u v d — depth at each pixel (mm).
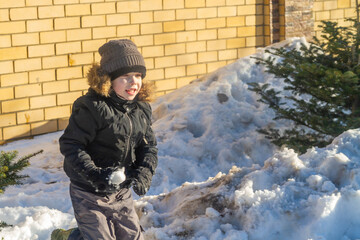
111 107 4602
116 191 4816
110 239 4750
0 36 11719
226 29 15039
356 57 8664
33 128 12305
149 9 13703
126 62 4543
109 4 13078
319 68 8367
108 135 4598
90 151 4672
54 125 12586
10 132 12023
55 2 12320
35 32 12133
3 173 5660
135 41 13609
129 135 4688
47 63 12359
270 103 9586
